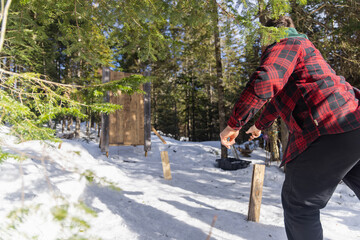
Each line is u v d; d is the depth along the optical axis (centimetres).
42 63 769
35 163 272
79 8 254
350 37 655
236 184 466
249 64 841
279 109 131
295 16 622
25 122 105
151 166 578
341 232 232
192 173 536
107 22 269
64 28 276
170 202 291
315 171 117
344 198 381
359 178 121
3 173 212
